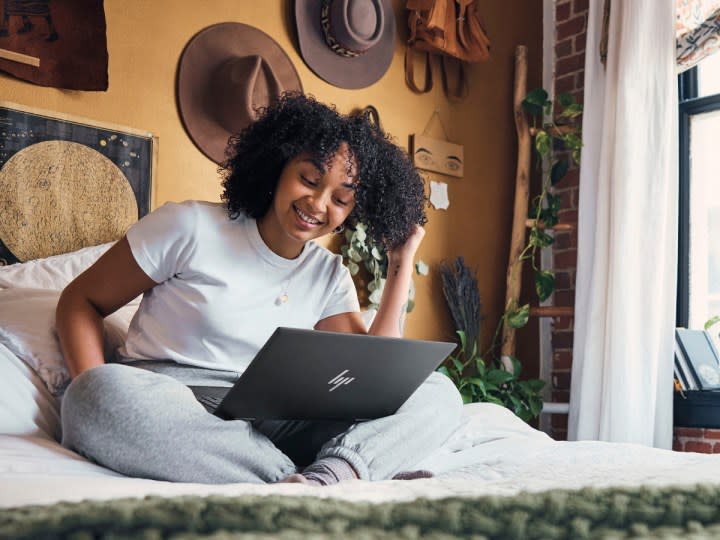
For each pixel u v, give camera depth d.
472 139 3.94
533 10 4.18
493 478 1.52
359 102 3.53
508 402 3.61
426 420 1.63
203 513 0.66
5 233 2.48
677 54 3.37
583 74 3.99
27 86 2.57
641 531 0.68
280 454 1.43
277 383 1.38
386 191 1.94
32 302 1.91
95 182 2.69
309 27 3.34
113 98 2.78
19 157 2.52
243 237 1.79
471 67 3.96
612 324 3.24
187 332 1.72
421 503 0.71
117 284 1.73
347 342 1.39
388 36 3.61
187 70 2.96
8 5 2.52
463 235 3.86
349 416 1.56
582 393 3.35
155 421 1.32
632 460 1.76
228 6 3.11
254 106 2.96
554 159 4.01
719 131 3.56
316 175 1.73
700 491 0.74
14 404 1.64
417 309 3.65
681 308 3.57
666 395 3.21
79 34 2.66
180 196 2.92
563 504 0.70
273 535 0.63
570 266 3.94
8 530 0.64
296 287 1.85
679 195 3.62
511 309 3.78
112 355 1.87
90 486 1.01
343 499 0.77
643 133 3.30
